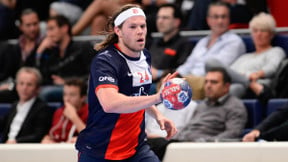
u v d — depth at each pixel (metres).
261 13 16.47
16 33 20.56
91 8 18.67
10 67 18.77
